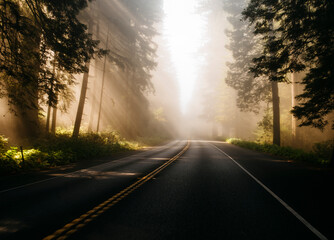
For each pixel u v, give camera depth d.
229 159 16.42
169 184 8.16
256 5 13.56
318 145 19.88
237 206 5.70
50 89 13.75
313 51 12.23
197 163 14.16
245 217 4.94
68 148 15.86
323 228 4.39
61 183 8.25
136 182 8.45
